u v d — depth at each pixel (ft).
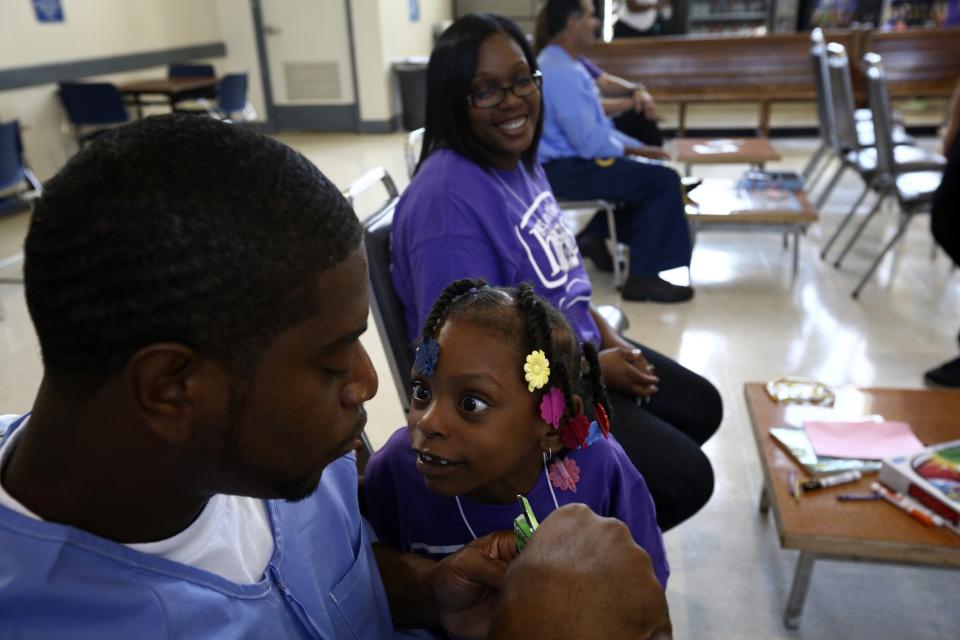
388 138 26.18
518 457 2.95
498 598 2.08
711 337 10.48
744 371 9.52
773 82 20.56
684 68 20.92
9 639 1.55
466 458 2.85
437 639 2.95
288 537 2.20
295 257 1.46
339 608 2.36
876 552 4.69
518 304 2.94
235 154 1.45
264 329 1.47
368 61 26.30
